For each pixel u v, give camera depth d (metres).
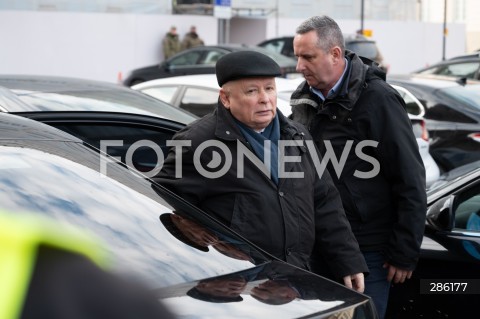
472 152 11.48
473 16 39.06
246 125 4.27
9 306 2.81
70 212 3.28
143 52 27.75
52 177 3.43
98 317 2.89
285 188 4.28
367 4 33.50
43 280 2.93
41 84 6.36
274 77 4.27
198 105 10.38
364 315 3.27
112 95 6.43
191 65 23.59
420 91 12.11
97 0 26.62
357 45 24.62
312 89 4.94
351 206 4.90
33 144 3.66
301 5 32.53
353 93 4.79
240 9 31.27
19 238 3.06
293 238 4.25
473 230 5.56
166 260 3.29
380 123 4.79
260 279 3.36
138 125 5.93
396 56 34.19
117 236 3.29
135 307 2.96
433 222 5.49
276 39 27.08
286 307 3.11
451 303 5.55
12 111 5.50
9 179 3.30
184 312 2.95
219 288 3.18
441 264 5.53
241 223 4.19
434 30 35.00
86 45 26.42
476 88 12.12
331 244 4.54
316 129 4.95
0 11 24.86
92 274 3.03
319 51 4.76
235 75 4.20
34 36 25.42
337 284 3.47
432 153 11.71
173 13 28.56
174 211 3.69
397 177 4.81
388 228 4.96
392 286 5.68
